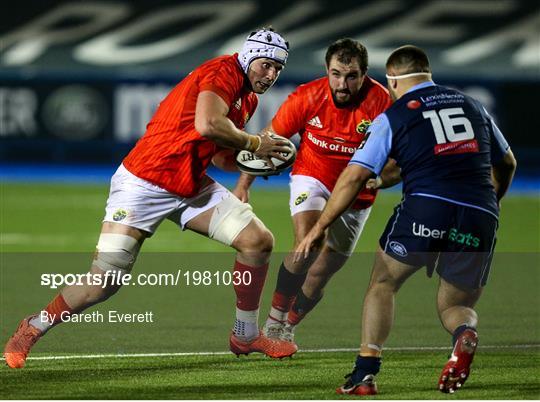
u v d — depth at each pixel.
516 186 68.75
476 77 73.88
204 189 21.19
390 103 23.55
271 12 94.62
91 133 75.75
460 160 18.19
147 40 92.56
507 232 47.47
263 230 21.25
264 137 20.81
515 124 74.12
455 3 94.38
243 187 23.45
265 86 21.12
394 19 93.69
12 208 55.03
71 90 75.62
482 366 20.75
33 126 75.94
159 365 20.92
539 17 93.06
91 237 44.44
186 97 20.53
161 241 44.12
